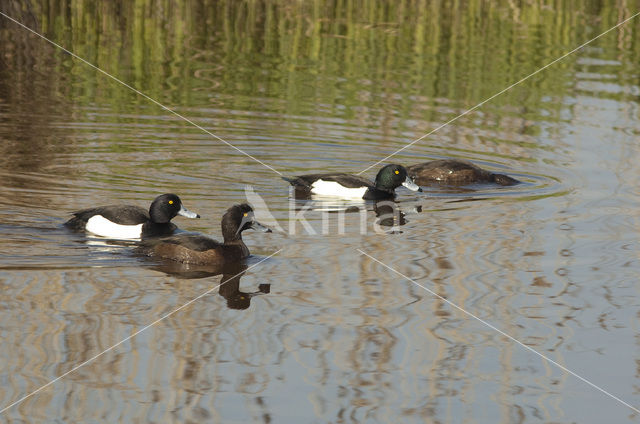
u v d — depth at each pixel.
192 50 29.12
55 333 10.12
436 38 31.34
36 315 10.57
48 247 13.12
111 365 9.46
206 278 12.16
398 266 12.81
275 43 30.28
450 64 28.19
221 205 16.00
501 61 28.67
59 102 22.84
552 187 17.48
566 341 10.34
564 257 13.22
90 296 11.27
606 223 15.00
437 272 12.56
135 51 28.55
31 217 14.48
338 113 22.86
